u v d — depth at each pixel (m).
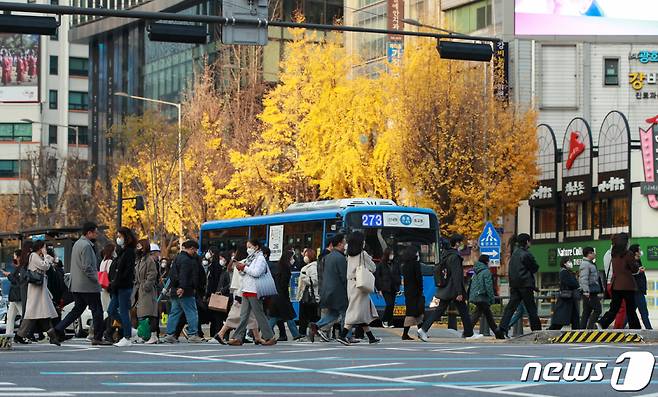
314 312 37.06
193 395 16.69
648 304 47.56
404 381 19.36
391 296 43.59
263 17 31.12
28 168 131.50
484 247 47.16
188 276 32.59
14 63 169.00
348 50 97.81
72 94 173.62
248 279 30.67
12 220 130.25
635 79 80.81
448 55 32.47
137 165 90.44
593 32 80.25
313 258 37.22
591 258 37.12
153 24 29.92
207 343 32.38
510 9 79.56
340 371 21.38
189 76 124.38
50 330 30.88
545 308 49.09
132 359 24.75
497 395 17.08
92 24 147.88
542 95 80.69
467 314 34.78
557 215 73.75
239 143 86.62
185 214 87.19
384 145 70.06
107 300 34.12
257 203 80.00
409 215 47.41
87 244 31.03
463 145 64.69
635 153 68.00
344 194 72.81
